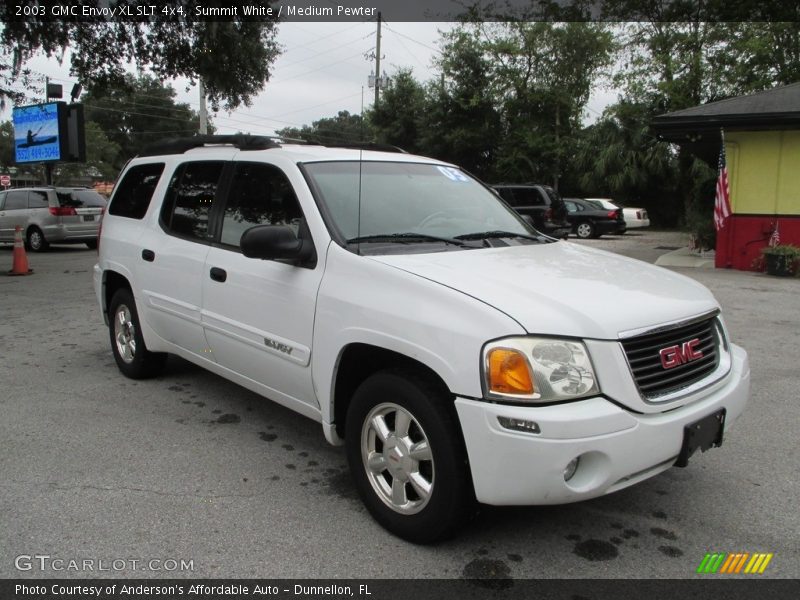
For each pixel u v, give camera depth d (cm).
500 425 254
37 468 378
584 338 264
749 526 321
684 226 2780
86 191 1806
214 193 439
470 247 363
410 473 296
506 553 295
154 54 1407
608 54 3106
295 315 350
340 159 398
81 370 584
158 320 487
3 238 1800
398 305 295
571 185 3225
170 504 337
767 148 1257
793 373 579
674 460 283
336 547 298
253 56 1481
